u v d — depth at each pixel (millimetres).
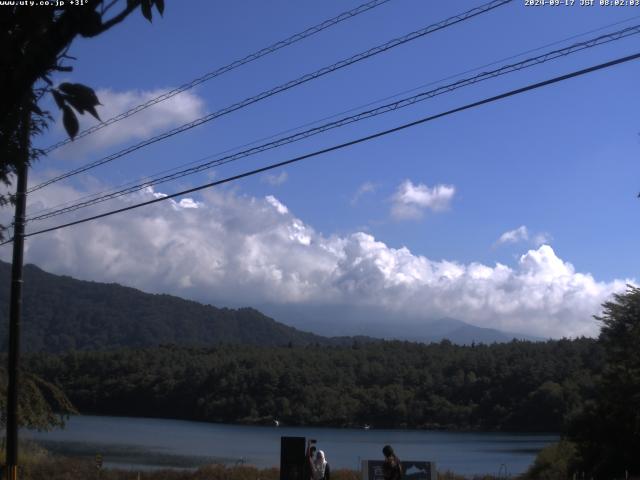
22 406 31031
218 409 130875
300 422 129625
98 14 4430
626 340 42438
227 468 34219
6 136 5297
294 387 133625
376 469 18828
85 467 32844
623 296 43469
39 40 4387
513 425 115875
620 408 41125
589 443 42219
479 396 126312
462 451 78250
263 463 53531
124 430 98125
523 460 67938
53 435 84062
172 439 82250
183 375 136125
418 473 18859
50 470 31609
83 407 133375
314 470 20031
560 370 118688
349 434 107938
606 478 40656
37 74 4402
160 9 4574
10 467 19688
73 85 4402
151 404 134000
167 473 33062
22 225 20266
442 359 140125
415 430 122375
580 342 125938
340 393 135750
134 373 138375
